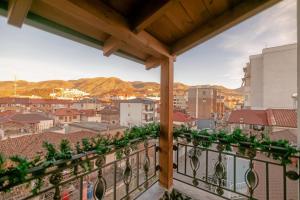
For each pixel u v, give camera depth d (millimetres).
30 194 1095
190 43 2123
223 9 1813
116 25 1511
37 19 1381
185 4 1677
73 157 1313
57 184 1230
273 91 12117
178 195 2254
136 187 2184
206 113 22781
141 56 2443
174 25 1959
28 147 4969
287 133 5258
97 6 1359
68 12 1240
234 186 2002
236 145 1888
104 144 1612
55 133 7031
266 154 1697
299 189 1548
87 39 1806
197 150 2350
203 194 2256
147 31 1956
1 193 964
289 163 1564
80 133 7996
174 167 2596
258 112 9062
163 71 2398
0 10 1183
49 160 1184
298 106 1544
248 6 1660
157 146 2506
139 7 1574
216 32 1938
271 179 4570
